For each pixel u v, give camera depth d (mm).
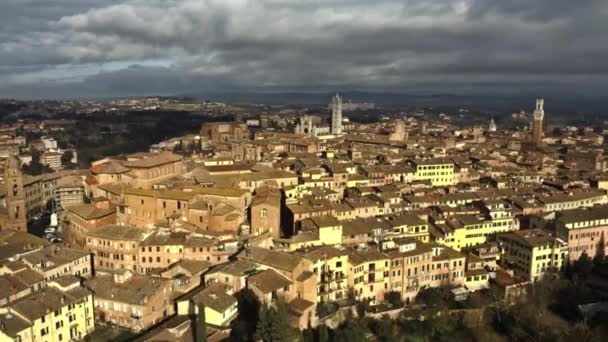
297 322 145375
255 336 135375
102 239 186500
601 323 165875
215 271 163875
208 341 137375
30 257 167875
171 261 184250
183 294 161750
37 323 134375
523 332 164000
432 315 169125
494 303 178500
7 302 142125
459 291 182750
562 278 198750
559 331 164375
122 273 162250
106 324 154000
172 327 141125
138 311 150000
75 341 144875
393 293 175750
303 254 169500
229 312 148500
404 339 160750
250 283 154000
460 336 163500
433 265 184750
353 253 176875
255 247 178125
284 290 154125
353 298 170750
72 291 149625
